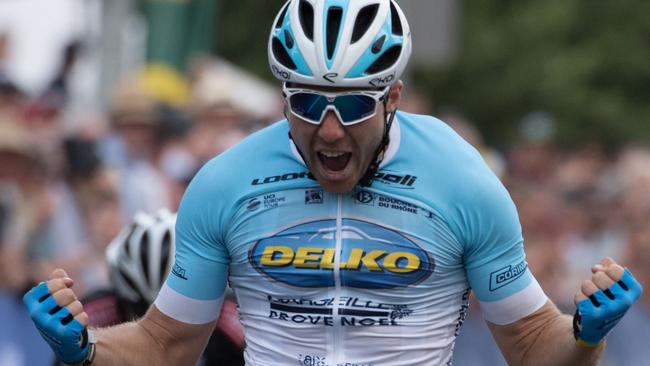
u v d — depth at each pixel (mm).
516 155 31266
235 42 47438
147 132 19781
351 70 8188
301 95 8281
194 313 9008
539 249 22234
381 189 8641
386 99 8422
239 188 8773
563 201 26641
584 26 53000
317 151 8398
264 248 8734
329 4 8352
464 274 8867
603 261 8469
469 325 18859
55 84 20609
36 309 8516
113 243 11969
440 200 8625
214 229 8836
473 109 51688
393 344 8711
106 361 8852
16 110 18000
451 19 18656
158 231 11273
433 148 8734
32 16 23078
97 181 17250
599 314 8297
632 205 23328
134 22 26812
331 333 8711
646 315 20688
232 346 11203
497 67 51188
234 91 22438
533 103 51312
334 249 8641
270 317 8828
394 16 8539
